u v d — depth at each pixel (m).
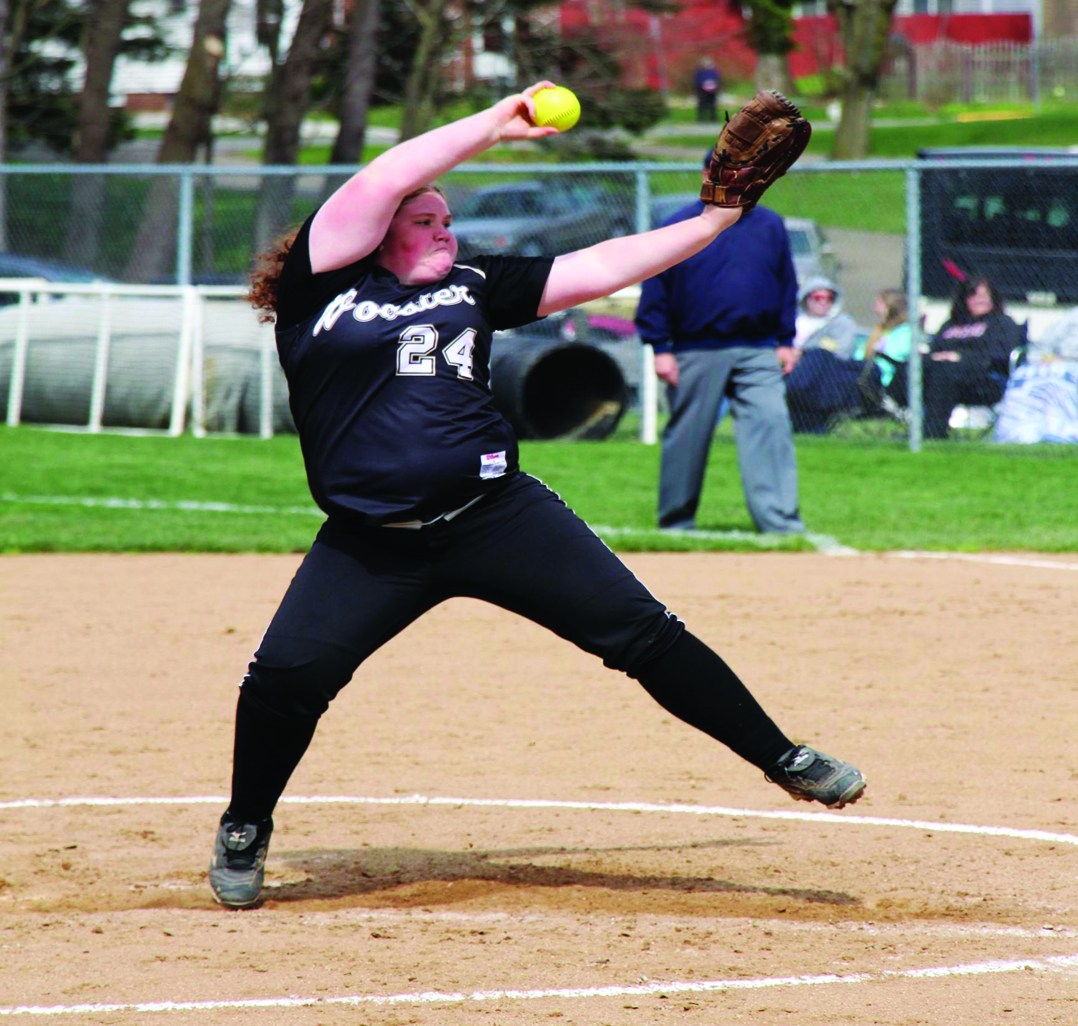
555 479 49.97
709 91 167.50
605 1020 11.93
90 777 20.28
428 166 13.80
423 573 14.56
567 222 68.88
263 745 14.88
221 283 71.44
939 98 186.62
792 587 32.88
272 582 34.66
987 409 56.19
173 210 78.31
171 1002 12.49
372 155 149.75
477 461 14.23
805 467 52.38
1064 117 171.50
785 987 12.67
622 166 59.44
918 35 198.12
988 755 20.72
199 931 14.48
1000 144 156.50
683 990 12.62
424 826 18.09
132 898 15.67
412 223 14.24
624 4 111.69
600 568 14.55
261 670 14.62
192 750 21.62
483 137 13.92
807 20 176.00
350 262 14.13
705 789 19.56
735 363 38.28
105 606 31.89
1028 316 57.38
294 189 71.81
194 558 38.03
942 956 13.48
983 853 16.69
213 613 31.22
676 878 16.05
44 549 38.81
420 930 14.41
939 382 56.03
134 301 65.44
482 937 14.17
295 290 14.29
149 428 64.25
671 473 39.50
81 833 17.86
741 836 17.53
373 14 101.31
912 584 33.19
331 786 19.83
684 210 37.38
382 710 23.75
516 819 18.34
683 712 14.84
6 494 47.38
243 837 15.26
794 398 58.41
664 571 34.84
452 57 105.62
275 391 63.25
